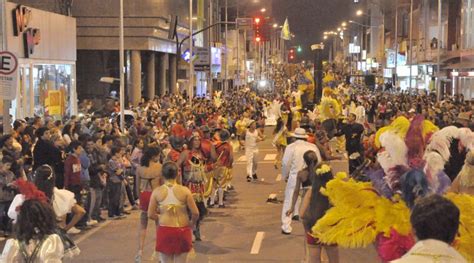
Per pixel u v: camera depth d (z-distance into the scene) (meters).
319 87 36.34
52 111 29.14
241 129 34.00
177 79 56.84
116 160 16.16
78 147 14.55
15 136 16.14
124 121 27.83
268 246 13.11
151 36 46.69
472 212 6.98
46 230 7.00
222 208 17.48
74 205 8.66
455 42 63.88
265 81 95.75
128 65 48.62
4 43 17.94
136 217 16.31
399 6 88.56
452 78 61.72
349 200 7.60
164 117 28.28
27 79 26.83
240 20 52.75
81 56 49.34
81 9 46.12
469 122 17.31
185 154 13.27
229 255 12.40
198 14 63.66
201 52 50.56
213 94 55.03
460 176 10.48
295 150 13.65
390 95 63.81
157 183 11.78
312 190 9.69
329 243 7.84
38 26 28.00
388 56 92.50
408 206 7.27
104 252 12.66
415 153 7.83
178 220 9.55
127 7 46.50
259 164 27.50
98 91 49.47
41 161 14.52
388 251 7.29
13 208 7.91
